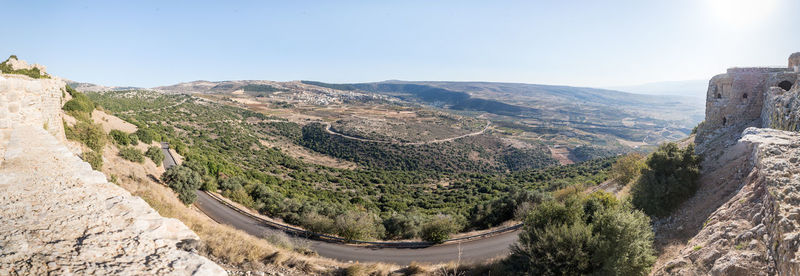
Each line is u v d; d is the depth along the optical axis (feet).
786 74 58.23
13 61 106.42
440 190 246.27
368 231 84.94
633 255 36.45
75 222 16.93
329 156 403.54
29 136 32.60
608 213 40.73
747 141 41.47
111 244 15.43
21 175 22.33
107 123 144.25
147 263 14.47
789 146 33.73
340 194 194.59
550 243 39.37
